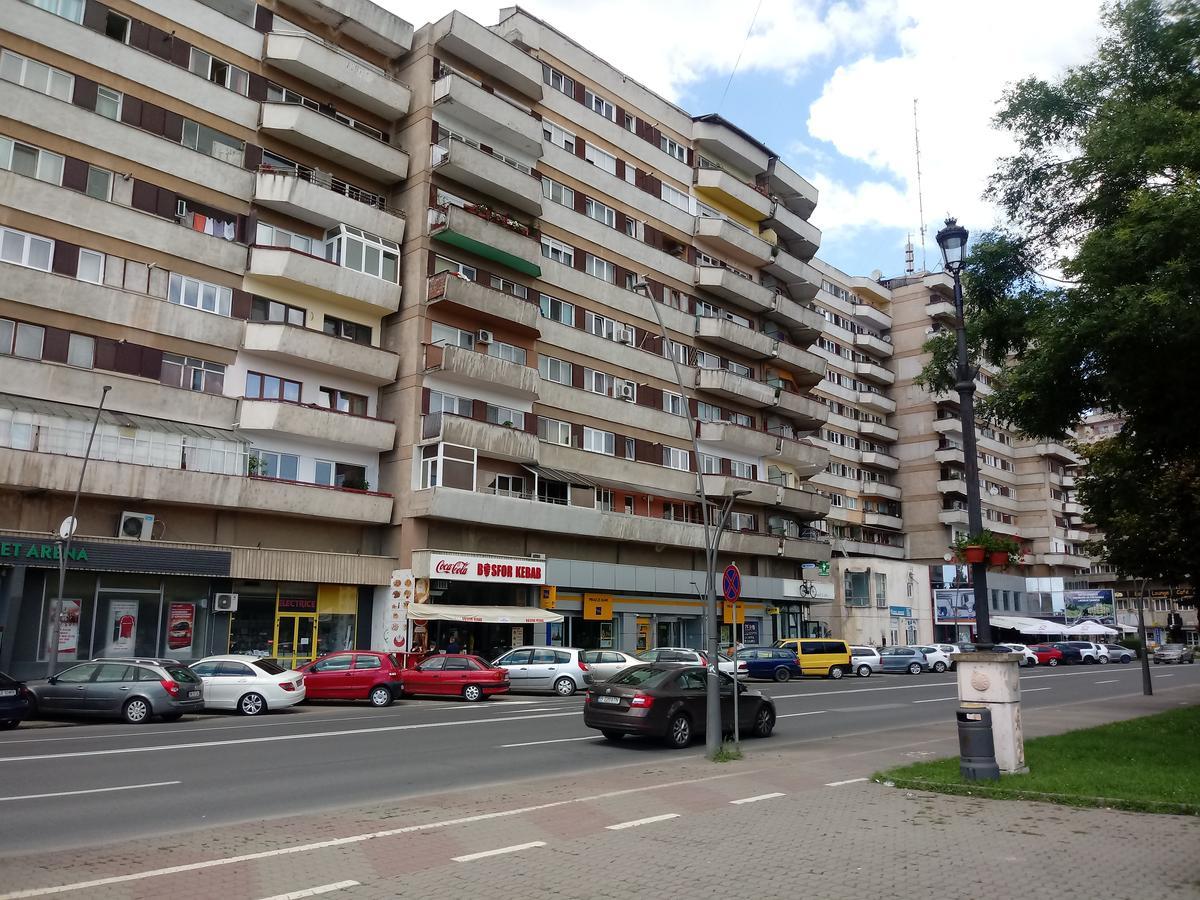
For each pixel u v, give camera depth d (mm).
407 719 20172
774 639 47938
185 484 25734
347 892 6664
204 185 28031
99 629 24422
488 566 31984
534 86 37281
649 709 15742
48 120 24844
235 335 28000
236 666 21859
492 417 34125
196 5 28656
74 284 24656
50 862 7523
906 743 15930
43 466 23078
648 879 6980
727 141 47562
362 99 32406
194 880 6953
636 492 39938
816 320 52344
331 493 29375
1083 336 12500
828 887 6734
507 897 6527
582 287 39000
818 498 50438
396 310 32156
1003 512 79312
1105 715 20406
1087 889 6605
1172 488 19219
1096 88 14984
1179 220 11336
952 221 13594
